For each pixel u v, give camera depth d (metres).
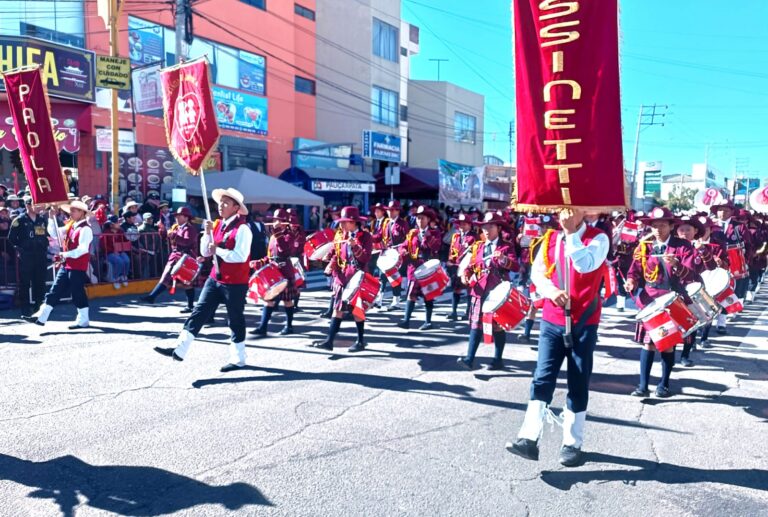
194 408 5.28
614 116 4.07
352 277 7.40
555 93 4.18
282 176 23.16
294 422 4.98
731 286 7.36
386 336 8.62
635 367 7.08
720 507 3.70
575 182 4.12
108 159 17.42
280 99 24.05
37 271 9.28
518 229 13.95
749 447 4.65
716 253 8.00
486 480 4.00
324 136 28.09
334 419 5.09
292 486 3.85
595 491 3.88
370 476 4.01
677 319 5.39
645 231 11.10
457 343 8.25
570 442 4.24
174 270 9.24
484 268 6.64
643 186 55.12
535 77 4.26
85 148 16.83
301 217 22.55
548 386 4.18
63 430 4.71
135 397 5.55
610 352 7.87
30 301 9.46
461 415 5.27
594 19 4.07
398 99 32.03
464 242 9.78
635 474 4.14
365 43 29.52
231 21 21.53
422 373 6.63
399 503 3.66
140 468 4.06
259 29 22.77
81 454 4.27
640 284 6.11
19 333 8.23
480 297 6.66
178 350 6.31
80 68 15.86
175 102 6.71
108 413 5.11
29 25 16.47
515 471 4.15
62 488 3.77
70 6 16.81
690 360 7.19
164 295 11.98
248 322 9.49
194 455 4.29
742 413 5.44
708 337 8.85
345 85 28.86
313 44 26.78
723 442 4.74
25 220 9.08
